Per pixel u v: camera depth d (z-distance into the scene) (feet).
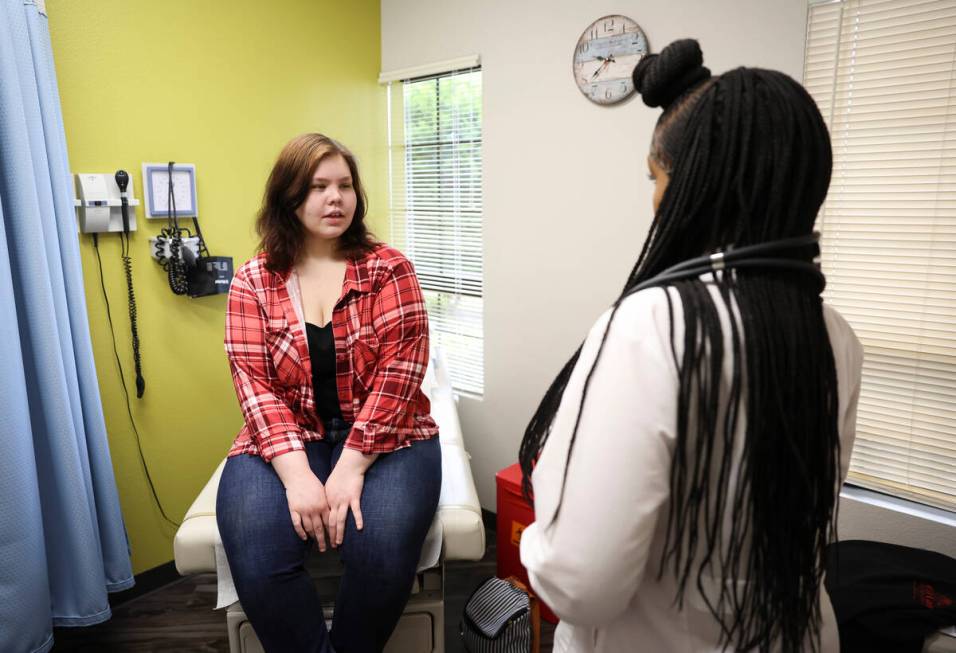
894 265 5.72
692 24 6.39
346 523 4.74
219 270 7.61
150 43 7.04
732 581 2.25
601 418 2.09
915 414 5.82
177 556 5.07
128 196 6.95
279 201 5.29
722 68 6.29
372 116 9.53
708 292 2.10
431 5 8.68
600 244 7.41
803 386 2.09
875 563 5.35
